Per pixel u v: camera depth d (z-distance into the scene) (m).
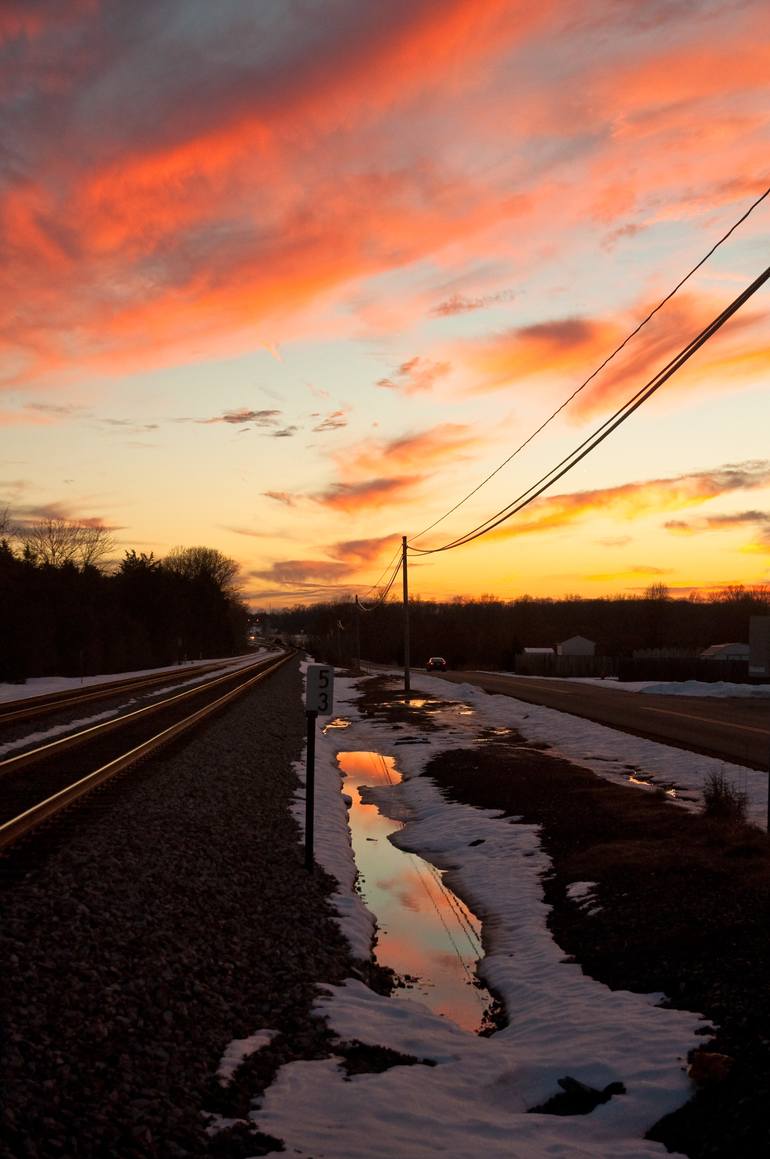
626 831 14.71
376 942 11.01
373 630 150.25
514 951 10.38
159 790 16.62
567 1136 5.86
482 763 23.48
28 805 14.60
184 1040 6.80
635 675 59.09
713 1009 7.50
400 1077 6.68
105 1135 5.20
